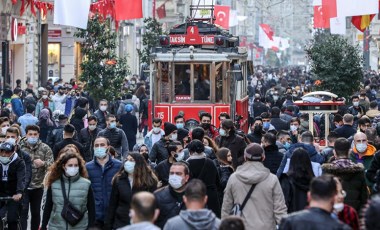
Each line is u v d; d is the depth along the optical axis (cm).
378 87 8756
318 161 2945
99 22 7075
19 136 3566
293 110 5700
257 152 2569
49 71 10188
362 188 2630
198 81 5238
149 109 5306
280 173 2900
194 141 2838
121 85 7125
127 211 2680
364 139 3142
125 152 4009
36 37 9450
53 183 2731
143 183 2652
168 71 5225
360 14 4806
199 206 2053
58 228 2727
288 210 2680
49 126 5281
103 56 7081
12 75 8844
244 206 2550
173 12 14138
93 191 2900
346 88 6738
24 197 3353
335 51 6706
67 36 10144
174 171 2500
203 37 5316
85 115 4869
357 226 2228
